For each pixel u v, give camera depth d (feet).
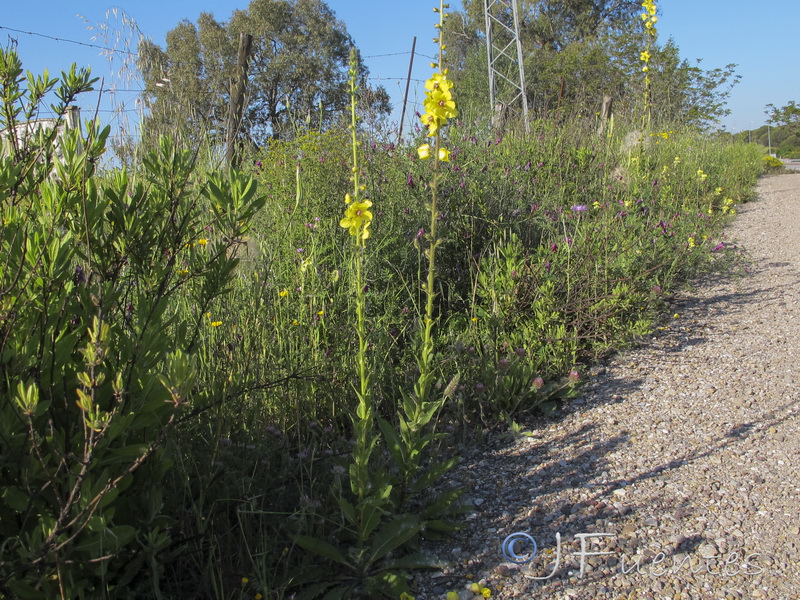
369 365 11.73
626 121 33.83
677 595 7.50
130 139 11.88
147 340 6.44
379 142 19.52
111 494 5.75
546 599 7.55
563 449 11.10
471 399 12.35
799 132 201.67
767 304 18.84
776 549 8.16
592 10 129.18
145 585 6.81
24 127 6.62
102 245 7.04
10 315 5.65
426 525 8.60
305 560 7.86
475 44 84.12
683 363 14.70
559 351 14.01
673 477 10.03
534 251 17.93
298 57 80.89
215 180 7.38
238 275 12.51
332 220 15.93
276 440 10.00
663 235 20.62
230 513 8.29
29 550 5.34
